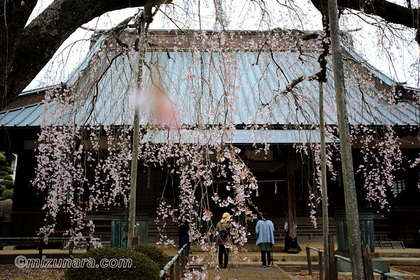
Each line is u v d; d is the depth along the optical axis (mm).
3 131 10211
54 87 6703
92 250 3439
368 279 3309
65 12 2779
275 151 11445
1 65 2322
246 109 10641
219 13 4812
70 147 7879
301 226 13125
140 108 6250
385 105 8445
